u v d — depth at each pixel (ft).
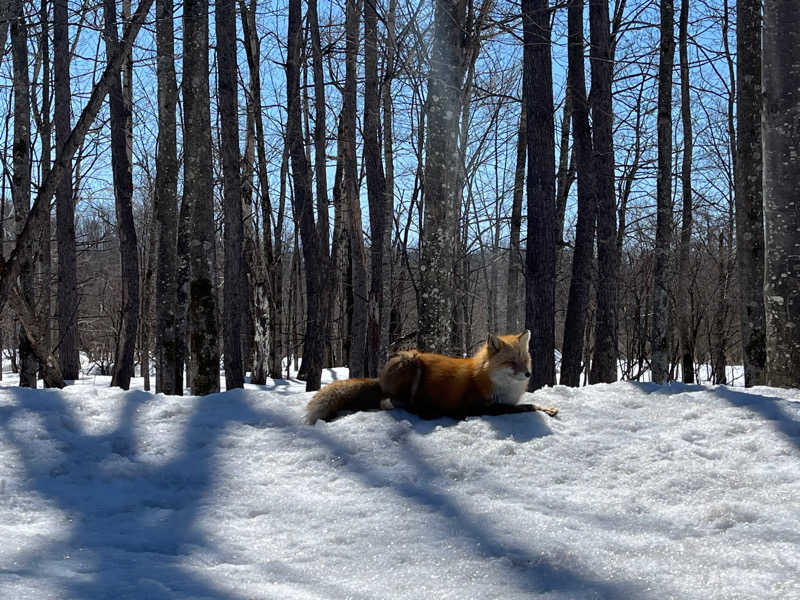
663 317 47.67
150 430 19.30
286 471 16.65
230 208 41.34
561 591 10.19
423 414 19.83
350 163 47.91
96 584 10.17
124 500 14.98
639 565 10.91
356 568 11.37
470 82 47.50
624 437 17.66
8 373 86.02
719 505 13.10
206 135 35.35
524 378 19.25
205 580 10.61
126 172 50.21
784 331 25.40
